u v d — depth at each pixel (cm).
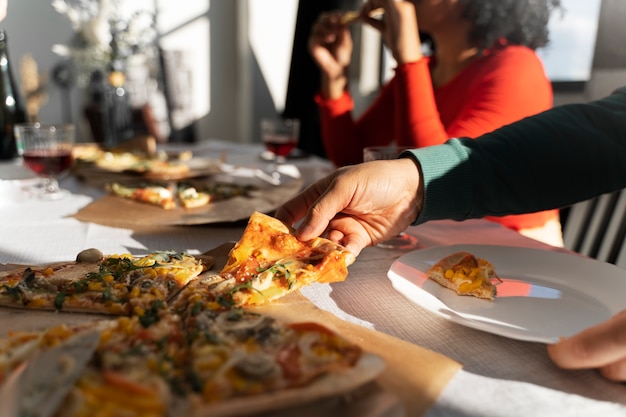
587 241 139
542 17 143
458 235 85
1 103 144
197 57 321
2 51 139
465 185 68
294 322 46
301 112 308
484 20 142
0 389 33
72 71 264
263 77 336
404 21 117
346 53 146
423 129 115
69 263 64
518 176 69
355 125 162
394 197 66
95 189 115
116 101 171
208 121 335
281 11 333
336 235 67
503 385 40
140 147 162
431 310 50
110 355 38
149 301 51
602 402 38
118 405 32
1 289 53
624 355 38
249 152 188
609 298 55
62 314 51
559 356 42
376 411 34
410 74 117
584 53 160
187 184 112
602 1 150
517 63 126
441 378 39
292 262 60
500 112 120
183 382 36
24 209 96
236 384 35
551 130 72
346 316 53
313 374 36
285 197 103
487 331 46
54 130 105
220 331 43
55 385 33
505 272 63
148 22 290
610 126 74
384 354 42
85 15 236
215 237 81
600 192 73
